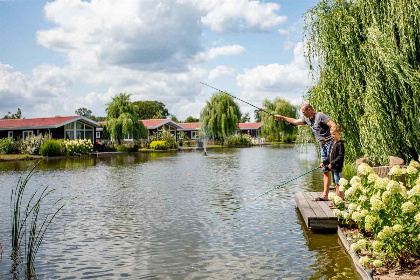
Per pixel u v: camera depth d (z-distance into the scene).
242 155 31.56
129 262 5.45
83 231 7.20
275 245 6.06
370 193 5.21
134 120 41.09
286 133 61.56
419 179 5.00
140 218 8.24
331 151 7.32
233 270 5.03
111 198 10.82
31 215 8.63
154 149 43.09
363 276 4.50
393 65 7.61
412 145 7.82
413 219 4.52
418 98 7.55
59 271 5.14
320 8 9.83
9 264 5.41
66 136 36.81
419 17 7.80
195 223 7.71
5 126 37.06
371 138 7.67
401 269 4.54
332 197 5.75
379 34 7.98
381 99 7.78
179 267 5.21
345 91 8.88
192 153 36.34
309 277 4.68
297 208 9.06
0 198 10.97
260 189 12.23
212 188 12.65
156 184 13.80
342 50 8.96
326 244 5.98
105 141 42.97
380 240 4.61
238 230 7.09
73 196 11.21
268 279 4.68
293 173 16.86
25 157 28.25
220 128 51.09
